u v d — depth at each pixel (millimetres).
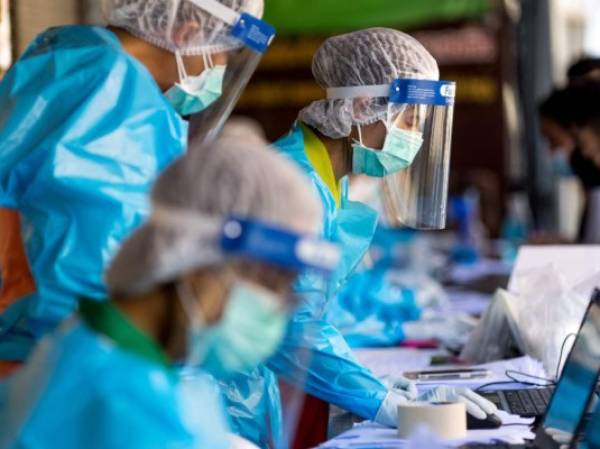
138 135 2293
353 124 2770
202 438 1531
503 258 6754
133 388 1478
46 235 2221
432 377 3123
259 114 7699
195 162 1576
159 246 1529
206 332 1564
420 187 2895
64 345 1535
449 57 7531
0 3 4031
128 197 2240
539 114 5242
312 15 7145
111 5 2504
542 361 3195
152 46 2500
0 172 2285
